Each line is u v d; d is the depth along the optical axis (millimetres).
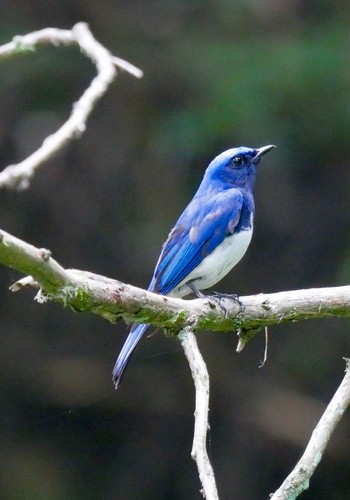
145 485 16391
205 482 5746
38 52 15633
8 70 15656
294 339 16078
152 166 16219
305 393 16047
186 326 6355
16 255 5047
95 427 16453
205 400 6180
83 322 16438
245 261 16469
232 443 16219
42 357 16344
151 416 16438
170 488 16406
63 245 16516
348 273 15734
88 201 16500
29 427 16297
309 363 15891
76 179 16531
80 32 6918
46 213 16500
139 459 16453
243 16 15586
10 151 16047
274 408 15969
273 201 16578
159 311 6059
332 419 6020
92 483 16297
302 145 15609
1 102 15891
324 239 16562
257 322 6656
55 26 16062
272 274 16500
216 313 6465
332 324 15883
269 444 16078
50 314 16422
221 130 15047
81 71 15773
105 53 6688
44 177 16453
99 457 16422
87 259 16469
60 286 5363
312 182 16531
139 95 16000
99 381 16312
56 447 16344
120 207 16344
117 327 16406
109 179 16438
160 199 16156
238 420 16172
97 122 16312
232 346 16188
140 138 16109
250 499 16078
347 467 15805
